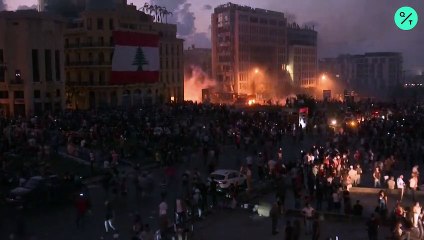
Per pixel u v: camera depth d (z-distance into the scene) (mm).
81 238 24734
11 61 76812
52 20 79438
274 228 25812
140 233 21812
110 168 37500
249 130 57156
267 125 62156
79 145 47281
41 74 78062
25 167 35281
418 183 34406
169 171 38812
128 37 93562
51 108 79812
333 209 29391
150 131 52156
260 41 169750
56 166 39625
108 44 94812
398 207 25203
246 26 162375
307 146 55125
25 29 75875
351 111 77438
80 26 100000
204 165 44875
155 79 100812
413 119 64500
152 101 107062
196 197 28672
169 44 115750
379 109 78312
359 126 61812
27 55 76062
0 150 38844
